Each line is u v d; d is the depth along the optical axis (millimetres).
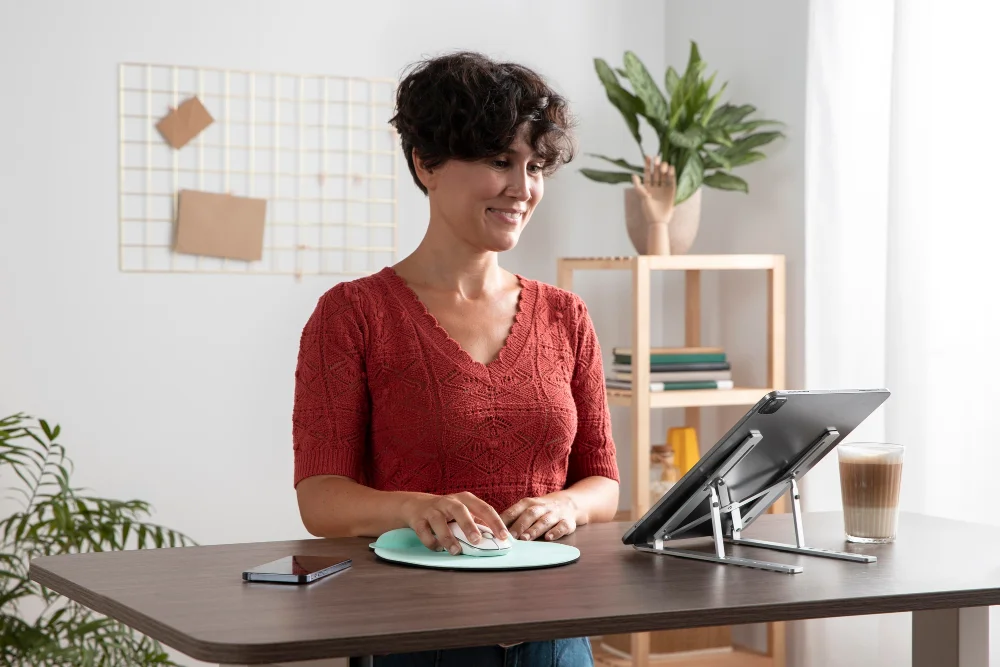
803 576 1245
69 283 2973
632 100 3178
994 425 2420
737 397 3117
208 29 3094
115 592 1145
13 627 2676
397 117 1534
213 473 3111
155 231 3055
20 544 2895
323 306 1533
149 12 3037
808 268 2941
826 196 2895
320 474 1492
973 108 2438
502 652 1401
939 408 2518
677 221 3207
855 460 1452
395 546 1346
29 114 2930
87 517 2660
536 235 3455
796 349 3139
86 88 2982
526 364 1558
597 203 3520
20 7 2914
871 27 2789
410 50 3293
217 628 1000
